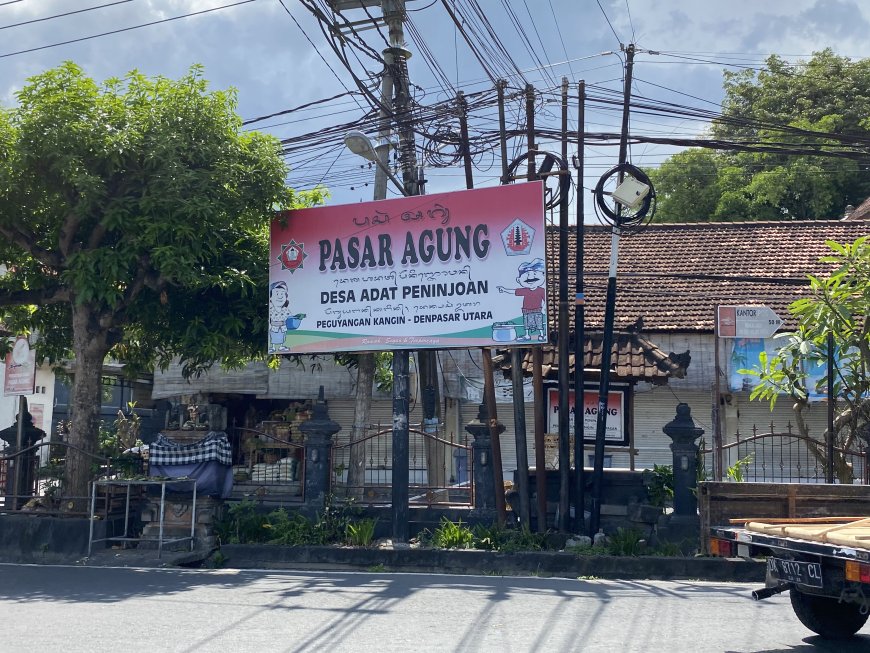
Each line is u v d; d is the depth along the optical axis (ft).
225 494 41.86
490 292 40.27
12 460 41.96
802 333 41.96
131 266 41.68
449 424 63.82
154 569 35.81
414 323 41.19
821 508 28.22
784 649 22.30
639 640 22.82
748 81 105.91
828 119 92.68
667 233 72.43
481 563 37.52
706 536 29.81
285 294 43.19
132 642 22.20
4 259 43.70
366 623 24.61
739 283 64.44
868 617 23.94
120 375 87.10
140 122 39.29
